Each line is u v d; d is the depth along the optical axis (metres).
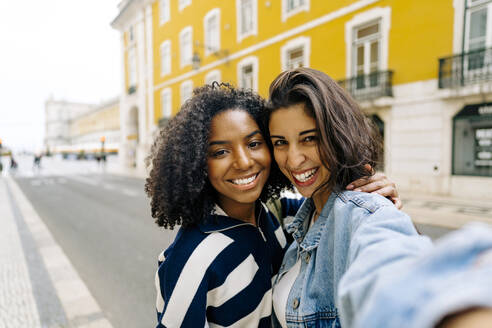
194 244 0.82
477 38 6.67
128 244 4.44
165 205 0.87
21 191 11.48
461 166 7.17
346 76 8.66
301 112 0.78
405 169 7.82
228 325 0.82
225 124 0.86
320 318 0.73
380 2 7.84
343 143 0.73
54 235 5.06
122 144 22.80
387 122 8.09
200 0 13.39
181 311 0.75
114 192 10.61
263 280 0.90
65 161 39.44
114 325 2.37
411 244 0.43
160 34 16.67
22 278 3.26
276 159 0.87
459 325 0.21
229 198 0.95
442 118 7.18
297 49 9.94
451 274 0.25
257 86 11.09
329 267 0.74
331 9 8.84
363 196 0.69
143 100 19.11
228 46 12.17
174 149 0.85
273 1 10.34
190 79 14.43
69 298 2.80
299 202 1.32
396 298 0.26
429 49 7.20
